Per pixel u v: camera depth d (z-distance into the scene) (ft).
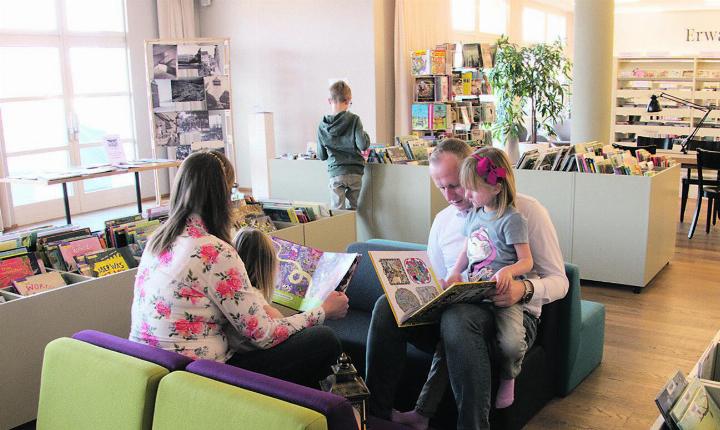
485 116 29.76
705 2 44.60
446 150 8.83
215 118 27.96
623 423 9.62
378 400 8.35
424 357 9.03
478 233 8.48
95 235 11.96
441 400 8.90
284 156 20.90
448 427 9.02
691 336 12.99
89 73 27.61
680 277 16.84
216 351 7.21
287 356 7.48
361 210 19.03
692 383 5.95
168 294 7.01
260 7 30.19
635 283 15.70
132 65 29.09
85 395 6.45
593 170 16.02
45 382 6.90
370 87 27.78
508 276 7.85
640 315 14.23
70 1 26.71
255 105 31.27
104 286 10.41
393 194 18.45
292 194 20.35
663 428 5.58
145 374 6.09
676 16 49.19
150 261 7.23
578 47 22.22
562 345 10.17
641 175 15.55
